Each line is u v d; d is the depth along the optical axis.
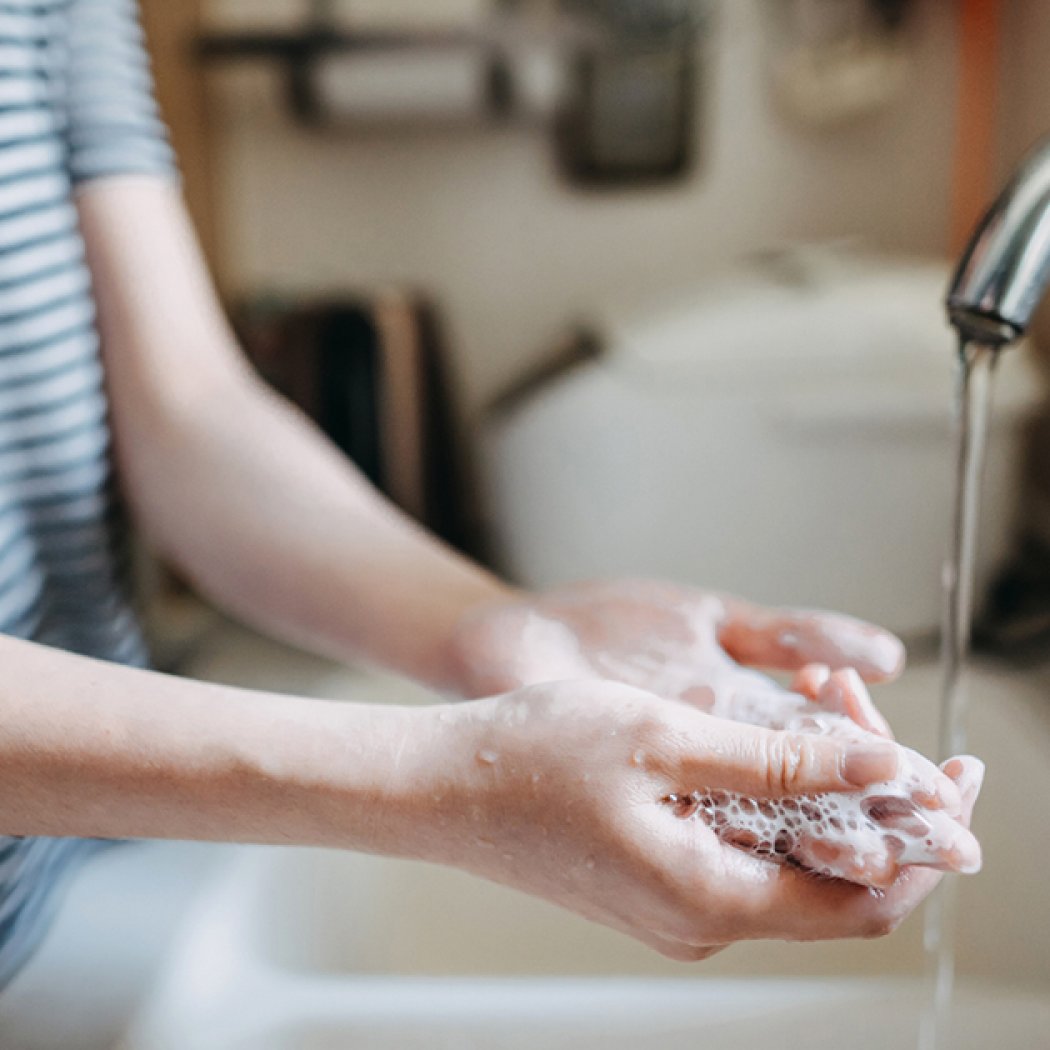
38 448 0.45
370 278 1.45
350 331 1.27
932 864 0.29
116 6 0.51
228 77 1.38
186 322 0.51
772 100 1.38
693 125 1.39
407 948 0.70
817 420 0.93
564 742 0.30
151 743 0.30
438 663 0.44
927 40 1.36
